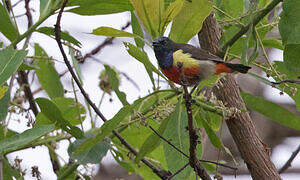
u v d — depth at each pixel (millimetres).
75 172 7160
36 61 8039
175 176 6105
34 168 7105
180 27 6320
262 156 7133
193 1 6133
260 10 6785
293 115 7188
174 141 6254
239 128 7219
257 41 6715
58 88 8547
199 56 7098
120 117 5918
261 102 7293
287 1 6195
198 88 6672
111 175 11352
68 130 6562
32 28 6914
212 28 7688
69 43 7336
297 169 12844
